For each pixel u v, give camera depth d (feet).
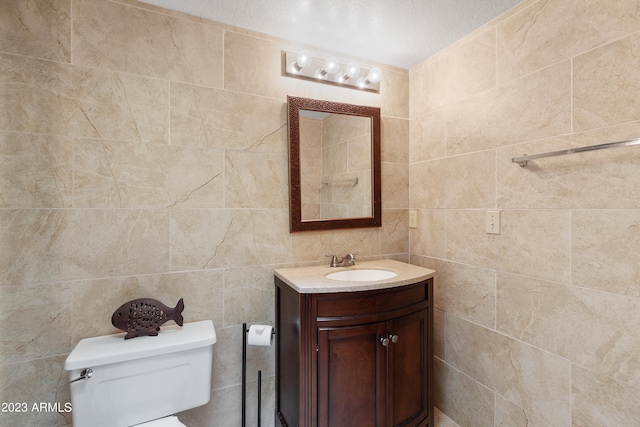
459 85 5.69
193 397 4.41
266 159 5.55
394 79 6.73
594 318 3.90
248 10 4.89
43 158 4.23
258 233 5.51
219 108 5.20
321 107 5.88
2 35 4.04
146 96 4.74
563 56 4.16
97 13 4.47
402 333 4.93
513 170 4.80
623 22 3.60
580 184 4.01
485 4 4.70
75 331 4.40
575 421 4.08
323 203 5.98
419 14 4.97
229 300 5.32
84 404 3.85
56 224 4.29
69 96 4.34
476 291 5.41
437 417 6.00
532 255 4.56
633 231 3.56
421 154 6.57
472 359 5.49
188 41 4.99
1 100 4.03
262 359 5.53
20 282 4.13
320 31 5.47
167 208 4.89
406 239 6.86
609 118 3.73
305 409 4.47
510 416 4.86
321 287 4.44
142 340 4.35
